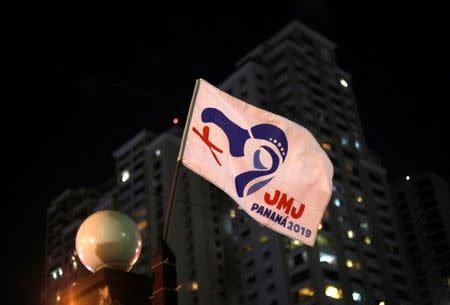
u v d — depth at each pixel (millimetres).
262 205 8227
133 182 107812
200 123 8094
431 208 113688
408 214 116062
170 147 104938
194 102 8133
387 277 86688
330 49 104688
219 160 8070
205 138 8062
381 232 90875
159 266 7305
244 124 8461
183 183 101188
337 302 76750
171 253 7438
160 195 100875
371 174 96188
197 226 95688
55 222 130500
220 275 94062
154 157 105562
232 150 8234
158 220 99312
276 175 8445
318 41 103125
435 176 117062
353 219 87438
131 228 9039
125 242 8883
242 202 8086
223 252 95938
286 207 8398
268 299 80812
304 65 96500
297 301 77438
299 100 91625
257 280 83438
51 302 121250
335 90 99812
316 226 8578
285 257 81500
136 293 8406
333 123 95000
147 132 111312
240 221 90562
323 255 79438
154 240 98188
